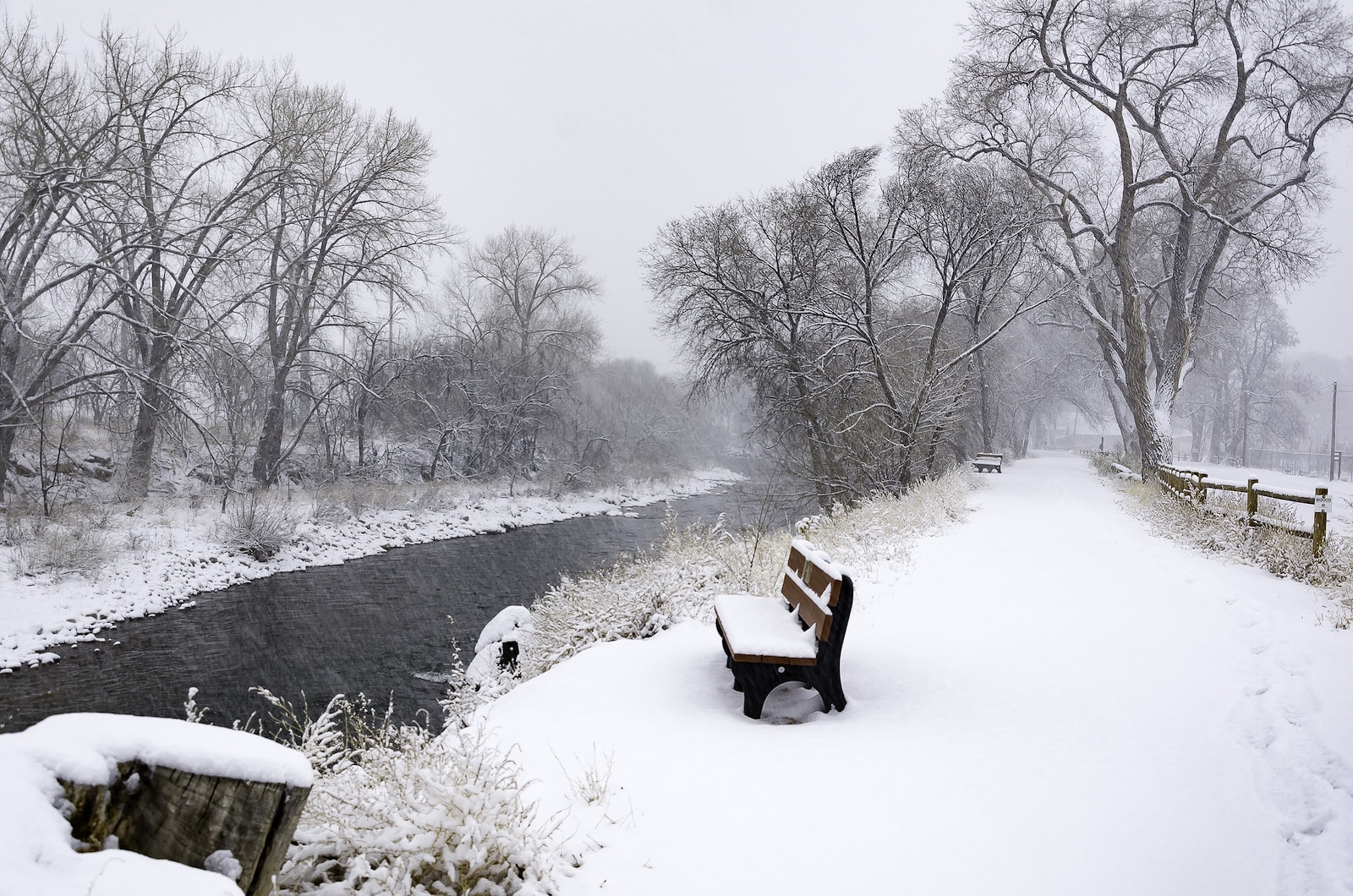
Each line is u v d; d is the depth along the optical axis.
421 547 26.62
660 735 4.66
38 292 20.00
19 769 1.72
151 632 15.18
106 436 28.39
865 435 25.53
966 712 5.11
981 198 24.19
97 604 15.90
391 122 31.14
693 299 26.69
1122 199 26.20
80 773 1.79
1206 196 27.55
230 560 20.44
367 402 35.47
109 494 23.58
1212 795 3.76
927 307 32.09
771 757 4.30
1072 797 3.75
